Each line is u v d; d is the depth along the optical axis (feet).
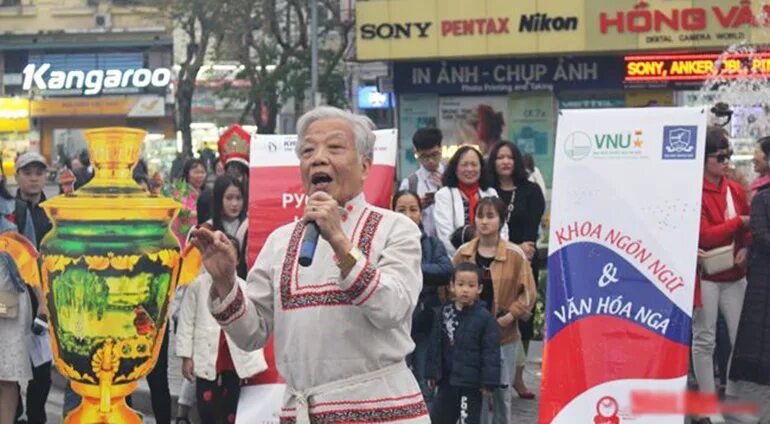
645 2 87.51
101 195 24.16
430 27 91.15
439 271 31.83
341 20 111.96
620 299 26.21
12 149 196.65
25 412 38.42
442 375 30.37
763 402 34.27
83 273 24.18
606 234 26.18
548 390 26.61
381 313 16.15
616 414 26.27
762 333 33.65
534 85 92.27
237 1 114.42
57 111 200.13
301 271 17.03
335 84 113.80
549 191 90.84
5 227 34.12
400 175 94.58
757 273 33.81
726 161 35.12
